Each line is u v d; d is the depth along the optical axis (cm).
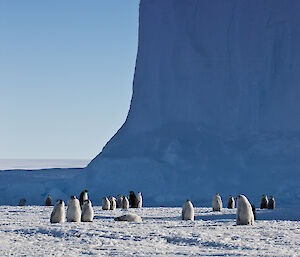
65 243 1728
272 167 7456
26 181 8225
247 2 8631
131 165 7669
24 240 1834
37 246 1631
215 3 8744
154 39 8925
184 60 8594
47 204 5356
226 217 3347
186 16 8800
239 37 8494
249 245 1600
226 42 8538
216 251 1473
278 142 7819
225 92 8375
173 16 8862
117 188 7388
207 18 8706
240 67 8394
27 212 3872
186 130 8181
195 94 8438
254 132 8119
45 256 1359
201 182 7331
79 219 2683
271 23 8462
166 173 7481
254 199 6719
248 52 8431
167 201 6844
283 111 8131
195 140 7981
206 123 8300
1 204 6316
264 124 8169
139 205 4988
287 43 8338
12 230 2217
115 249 1551
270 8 8525
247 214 2520
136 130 8562
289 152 7656
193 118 8362
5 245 1656
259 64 8356
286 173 7344
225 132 8188
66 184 7731
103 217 3272
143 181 7400
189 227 2369
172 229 2220
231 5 8675
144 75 8906
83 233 2009
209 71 8462
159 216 3466
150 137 8231
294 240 1753
